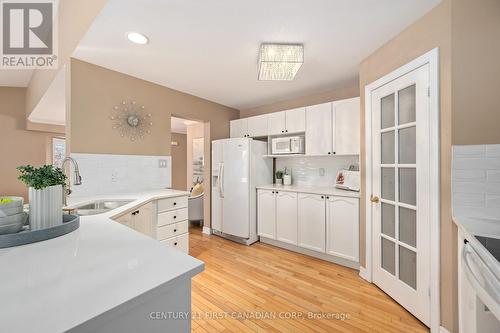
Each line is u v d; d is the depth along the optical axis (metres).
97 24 1.75
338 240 2.63
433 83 1.54
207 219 3.91
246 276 2.39
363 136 2.32
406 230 1.82
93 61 2.35
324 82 2.99
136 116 2.77
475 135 1.43
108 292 0.55
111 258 0.76
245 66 2.51
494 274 0.84
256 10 1.60
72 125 2.25
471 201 1.43
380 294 2.04
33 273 0.65
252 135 3.81
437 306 1.52
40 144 4.25
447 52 1.47
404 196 1.83
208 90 3.30
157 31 1.85
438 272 1.53
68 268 0.68
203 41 2.00
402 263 1.87
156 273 0.65
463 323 1.25
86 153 2.34
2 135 3.87
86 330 0.45
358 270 2.52
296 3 1.53
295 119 3.30
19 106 4.00
